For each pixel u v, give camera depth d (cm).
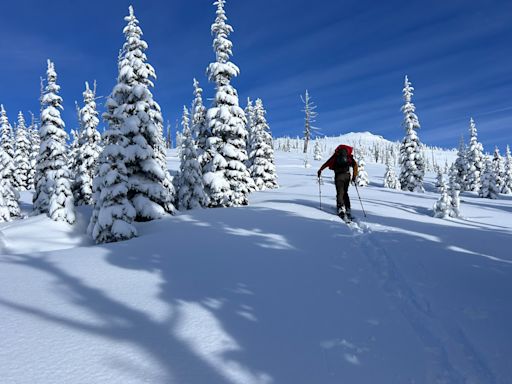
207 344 343
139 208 1339
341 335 372
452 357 330
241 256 671
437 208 1211
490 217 1252
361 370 310
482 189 4156
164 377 285
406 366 318
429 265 585
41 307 425
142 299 458
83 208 1852
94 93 2647
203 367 303
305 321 404
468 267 570
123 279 542
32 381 274
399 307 442
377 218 1083
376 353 338
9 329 361
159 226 1138
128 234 1092
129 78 1573
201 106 2744
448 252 658
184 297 468
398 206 1471
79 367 295
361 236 827
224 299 463
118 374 287
